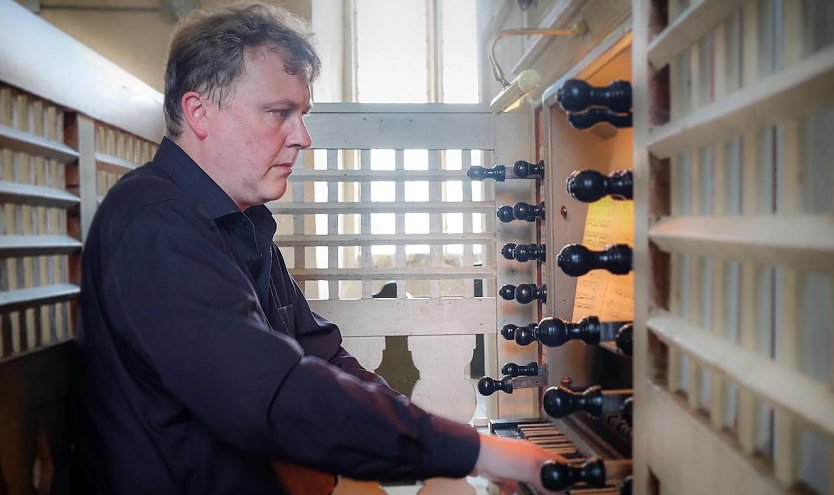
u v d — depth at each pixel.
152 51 2.14
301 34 0.99
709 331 0.47
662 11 0.55
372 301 1.63
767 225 0.36
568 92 0.61
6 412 0.81
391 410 0.70
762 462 0.38
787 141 0.36
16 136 0.81
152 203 0.79
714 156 0.47
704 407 0.48
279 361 0.70
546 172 1.16
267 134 0.95
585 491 0.76
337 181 1.63
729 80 0.44
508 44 1.55
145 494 0.81
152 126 1.33
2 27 0.77
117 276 0.76
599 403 0.65
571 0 0.86
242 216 0.96
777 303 0.39
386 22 4.61
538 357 1.31
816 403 0.31
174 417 0.81
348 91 4.42
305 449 0.69
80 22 2.13
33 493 0.89
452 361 1.64
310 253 2.54
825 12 0.36
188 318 0.71
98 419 0.83
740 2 0.40
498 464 0.70
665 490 0.53
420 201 1.62
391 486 1.80
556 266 1.14
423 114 1.59
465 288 1.67
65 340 0.95
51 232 0.94
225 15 0.92
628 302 0.86
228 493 0.86
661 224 0.54
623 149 1.03
